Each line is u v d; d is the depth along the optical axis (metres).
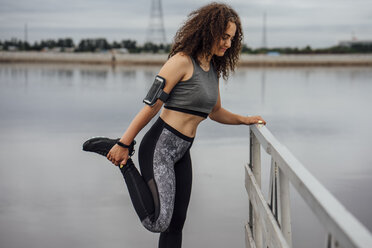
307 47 85.12
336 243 0.90
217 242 3.66
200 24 2.01
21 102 16.59
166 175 2.06
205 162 6.72
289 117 12.60
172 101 2.08
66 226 4.04
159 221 2.04
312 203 1.06
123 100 17.36
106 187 5.27
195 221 4.18
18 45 97.12
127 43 95.69
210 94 2.08
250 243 2.42
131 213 4.39
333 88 24.31
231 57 2.23
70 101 16.97
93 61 83.06
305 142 8.72
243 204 4.66
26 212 4.39
